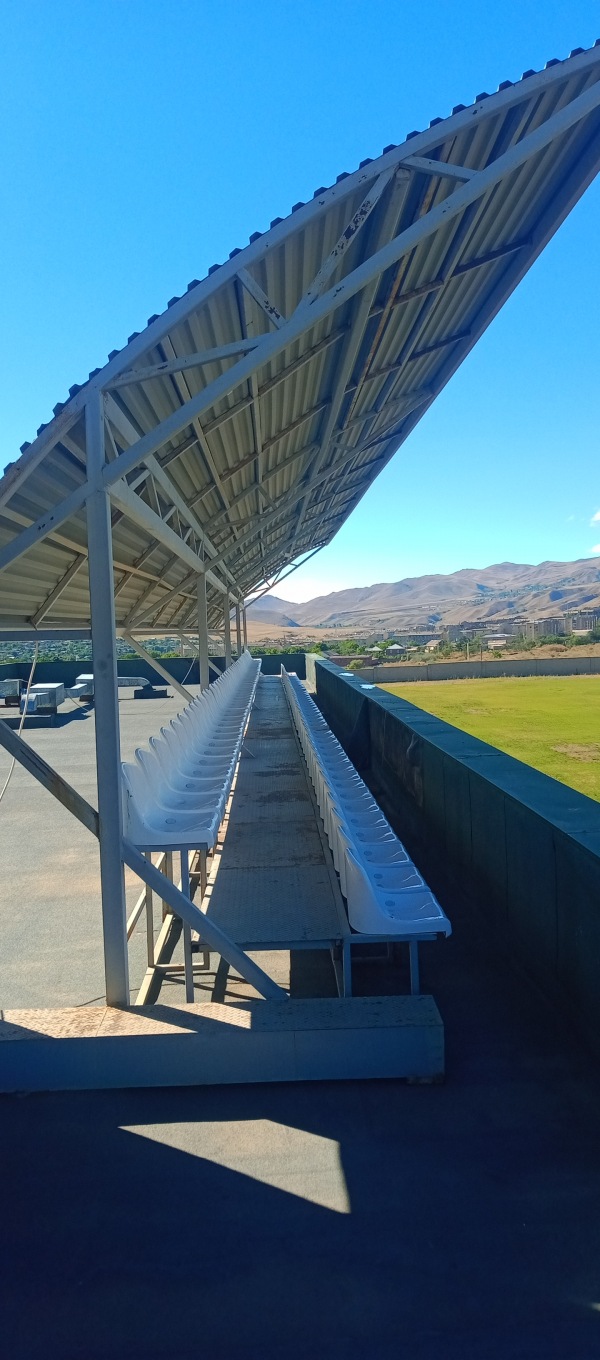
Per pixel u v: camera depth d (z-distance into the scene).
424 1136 2.35
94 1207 2.09
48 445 2.66
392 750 6.71
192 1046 2.65
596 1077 2.63
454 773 4.40
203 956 3.77
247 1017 2.73
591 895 2.60
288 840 4.25
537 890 3.10
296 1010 2.77
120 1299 1.79
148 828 3.00
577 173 3.24
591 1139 2.31
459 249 3.45
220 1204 2.09
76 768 10.01
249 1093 2.60
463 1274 1.82
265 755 7.04
